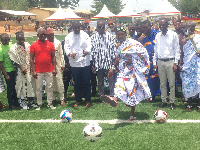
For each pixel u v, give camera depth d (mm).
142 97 5758
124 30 5906
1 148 4676
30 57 6859
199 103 6477
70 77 7707
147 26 7043
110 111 6605
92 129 4684
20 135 5215
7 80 6984
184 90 6523
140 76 5695
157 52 6613
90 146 4590
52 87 7148
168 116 6039
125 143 4648
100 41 7223
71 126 5590
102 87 7629
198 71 6324
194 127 5250
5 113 6773
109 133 5121
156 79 7273
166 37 6445
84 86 7113
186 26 6613
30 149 4598
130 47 5605
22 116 6473
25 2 82312
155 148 4426
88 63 7039
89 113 6523
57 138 4984
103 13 40969
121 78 5723
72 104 7453
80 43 6895
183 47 6699
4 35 6805
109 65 7262
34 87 7238
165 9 32562
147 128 5309
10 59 6836
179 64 6723
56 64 7316
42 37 6750
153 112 6379
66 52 6914
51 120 6070
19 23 56562
